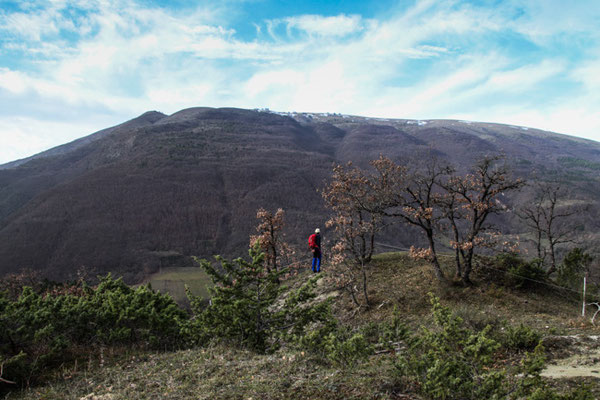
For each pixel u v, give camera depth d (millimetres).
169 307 14328
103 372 9406
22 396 8242
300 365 8195
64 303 12961
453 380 6191
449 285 23734
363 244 28750
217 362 8992
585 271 26328
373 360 9508
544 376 9188
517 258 25703
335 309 24781
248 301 11539
